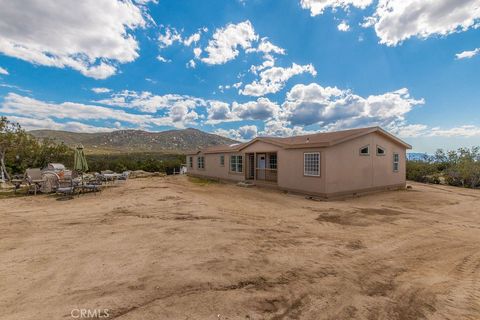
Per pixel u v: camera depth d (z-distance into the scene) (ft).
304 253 16.57
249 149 54.95
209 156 71.20
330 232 21.70
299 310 10.21
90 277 12.39
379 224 24.49
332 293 11.65
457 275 14.01
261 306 10.36
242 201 35.45
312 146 38.99
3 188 46.68
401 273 14.10
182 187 49.83
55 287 11.37
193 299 10.62
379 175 45.68
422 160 74.43
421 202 36.14
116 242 17.66
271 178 53.47
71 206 30.25
